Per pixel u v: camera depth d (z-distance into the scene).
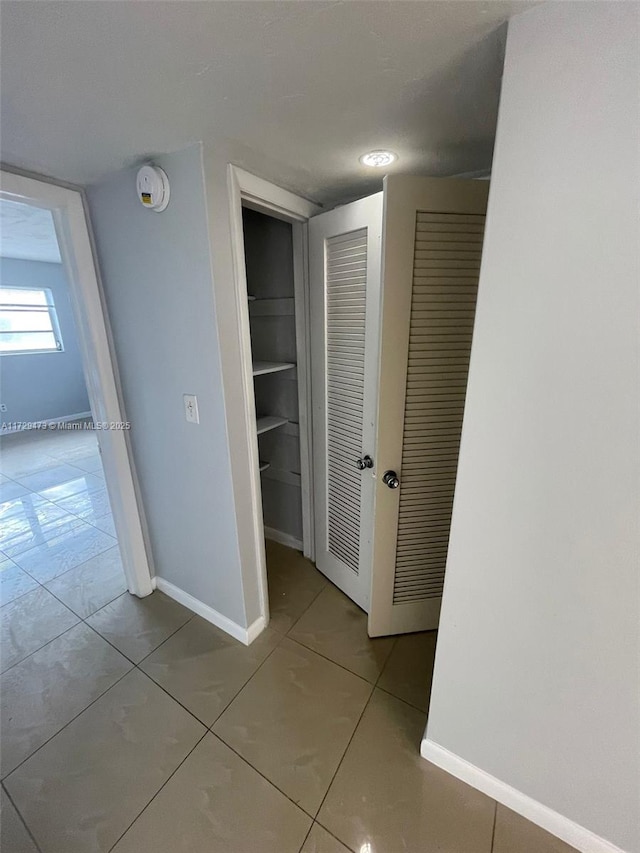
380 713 1.43
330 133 1.16
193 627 1.85
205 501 1.64
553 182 0.73
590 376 0.77
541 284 0.78
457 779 1.22
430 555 1.68
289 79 0.88
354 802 1.16
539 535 0.91
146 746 1.33
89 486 3.53
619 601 0.85
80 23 0.68
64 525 2.85
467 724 1.17
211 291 1.29
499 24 0.72
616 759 0.95
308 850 1.06
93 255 1.60
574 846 1.06
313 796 1.18
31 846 1.08
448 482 1.58
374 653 1.70
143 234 1.41
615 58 0.64
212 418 1.47
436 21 0.70
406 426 1.47
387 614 1.74
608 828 1.01
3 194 1.33
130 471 1.89
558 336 0.79
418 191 1.23
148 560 2.07
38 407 5.53
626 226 0.69
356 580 1.95
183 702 1.48
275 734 1.36
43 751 1.32
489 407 0.90
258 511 1.69
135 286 1.52
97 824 1.13
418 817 1.12
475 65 0.84
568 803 1.05
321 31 0.72
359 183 1.58
